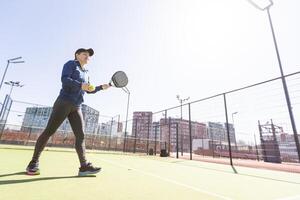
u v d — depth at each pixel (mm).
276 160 13023
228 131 6516
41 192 1449
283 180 3162
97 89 2797
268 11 8156
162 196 1607
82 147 2361
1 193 1341
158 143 13625
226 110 6777
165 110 11461
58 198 1335
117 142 13516
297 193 2105
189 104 8867
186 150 25594
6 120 9148
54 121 2172
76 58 2580
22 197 1298
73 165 3150
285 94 5508
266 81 6004
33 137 9945
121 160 5172
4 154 4176
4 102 8961
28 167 2086
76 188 1649
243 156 16438
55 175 2170
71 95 2240
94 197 1429
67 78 2205
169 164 4992
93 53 2637
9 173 2074
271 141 13758
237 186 2354
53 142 11094
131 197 1508
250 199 1710
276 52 7508
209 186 2229
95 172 2309
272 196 1883
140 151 13500
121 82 2996
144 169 3471
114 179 2205
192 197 1641
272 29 7844
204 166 5121
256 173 4086
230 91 6914
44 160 3656
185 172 3475
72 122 2398
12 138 9508
